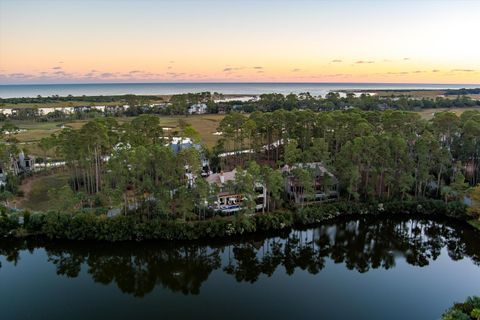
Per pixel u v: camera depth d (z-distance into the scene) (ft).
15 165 311.27
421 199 251.39
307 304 160.25
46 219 211.61
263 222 218.38
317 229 233.76
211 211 224.94
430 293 168.76
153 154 223.30
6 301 161.07
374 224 245.24
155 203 224.33
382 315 150.61
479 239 219.41
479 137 280.72
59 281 181.06
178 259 207.00
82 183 293.02
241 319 148.36
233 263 205.77
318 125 334.03
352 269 195.62
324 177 249.55
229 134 332.60
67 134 280.92
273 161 347.15
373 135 268.82
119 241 204.85
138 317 149.59
